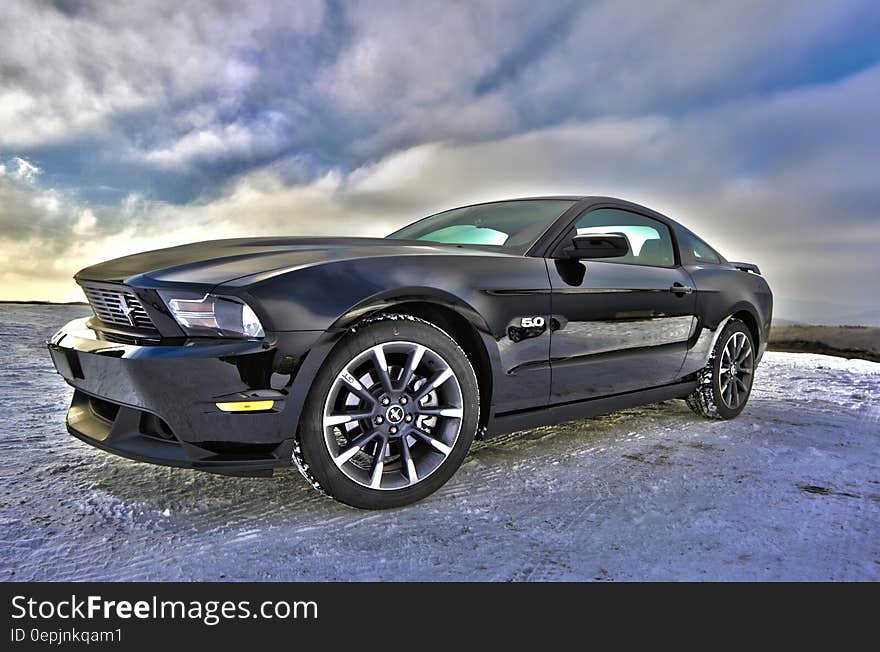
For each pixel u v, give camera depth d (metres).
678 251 3.46
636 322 2.94
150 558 1.75
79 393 2.38
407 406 2.15
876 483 2.48
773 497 2.29
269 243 2.43
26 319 7.62
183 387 1.85
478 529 1.98
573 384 2.68
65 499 2.15
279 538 1.89
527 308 2.46
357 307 2.00
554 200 3.11
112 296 2.09
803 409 4.00
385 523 2.02
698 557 1.79
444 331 2.33
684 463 2.71
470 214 3.31
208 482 2.35
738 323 3.63
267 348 1.87
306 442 1.97
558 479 2.47
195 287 1.90
